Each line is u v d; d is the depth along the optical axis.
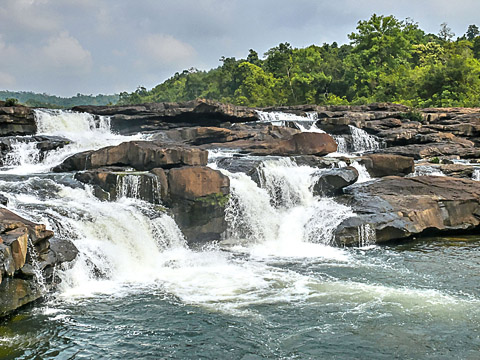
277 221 21.48
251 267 16.44
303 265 16.75
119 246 16.16
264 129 34.31
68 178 19.77
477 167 30.09
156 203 19.08
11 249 11.67
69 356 10.05
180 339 10.88
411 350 10.42
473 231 21.95
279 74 90.62
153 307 12.59
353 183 24.05
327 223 20.42
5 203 15.80
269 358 10.12
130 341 10.76
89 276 14.48
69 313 12.12
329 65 90.19
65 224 15.20
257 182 22.44
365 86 80.44
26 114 29.53
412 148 35.16
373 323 11.74
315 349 10.48
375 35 88.94
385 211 20.70
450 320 11.93
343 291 13.98
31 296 12.40
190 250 18.47
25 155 25.22
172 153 21.06
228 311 12.41
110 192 19.12
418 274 15.72
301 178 23.34
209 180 19.77
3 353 10.11
